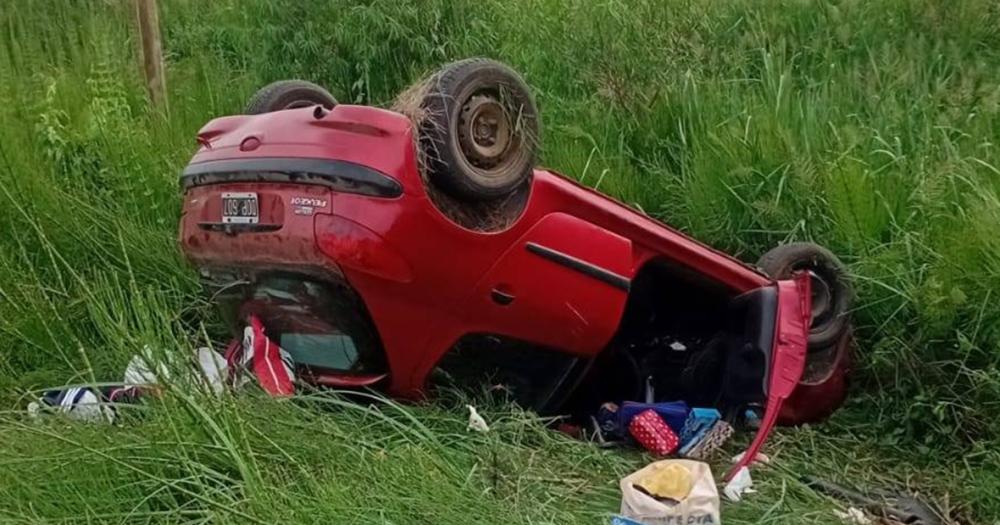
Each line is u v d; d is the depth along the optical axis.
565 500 4.00
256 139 4.25
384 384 4.45
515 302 4.47
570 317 4.64
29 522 3.32
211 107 8.27
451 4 8.59
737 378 5.11
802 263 5.53
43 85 7.77
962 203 6.12
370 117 4.09
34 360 5.25
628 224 4.79
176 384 3.96
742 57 8.65
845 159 6.64
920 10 9.21
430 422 4.39
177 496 3.62
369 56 8.25
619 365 5.45
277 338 4.48
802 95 8.17
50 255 5.46
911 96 8.06
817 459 4.98
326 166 4.04
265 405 4.04
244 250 4.27
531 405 4.86
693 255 5.02
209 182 4.36
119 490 3.56
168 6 12.09
